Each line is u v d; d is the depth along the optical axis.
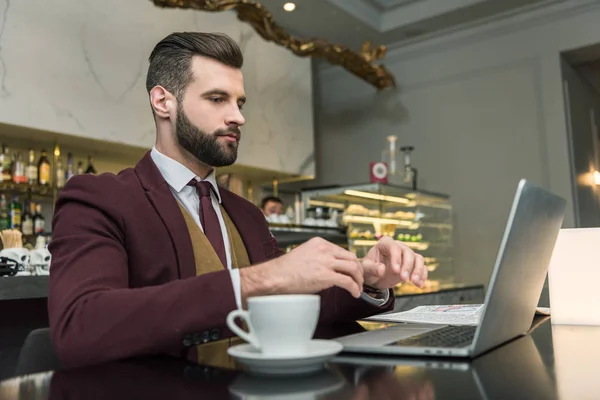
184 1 3.11
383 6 4.84
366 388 0.49
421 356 0.64
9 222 3.10
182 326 0.68
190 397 0.48
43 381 0.55
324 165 5.83
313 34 4.96
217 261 1.13
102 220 0.94
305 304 0.55
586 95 5.10
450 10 4.64
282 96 4.40
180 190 1.21
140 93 3.34
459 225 4.98
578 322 0.96
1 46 2.70
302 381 0.52
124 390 0.51
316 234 3.61
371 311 1.02
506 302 0.66
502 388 0.48
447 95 5.15
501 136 4.82
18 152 3.17
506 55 4.84
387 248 0.98
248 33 4.13
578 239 0.98
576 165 4.58
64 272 0.83
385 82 4.75
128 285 0.97
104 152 3.49
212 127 1.18
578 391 0.47
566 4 4.51
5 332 1.93
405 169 4.78
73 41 3.01
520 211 0.60
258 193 4.89
